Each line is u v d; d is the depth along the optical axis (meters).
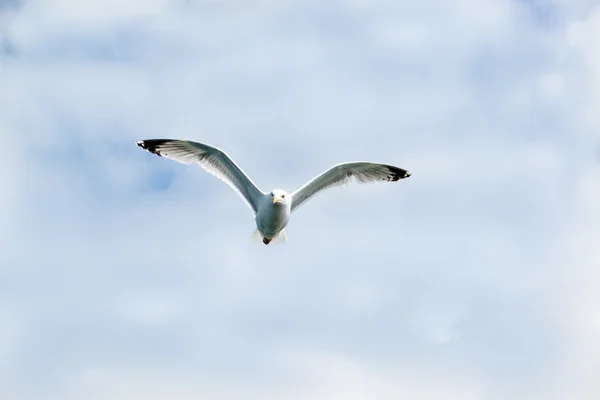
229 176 15.88
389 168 16.14
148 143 15.61
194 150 15.70
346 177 16.42
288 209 15.24
